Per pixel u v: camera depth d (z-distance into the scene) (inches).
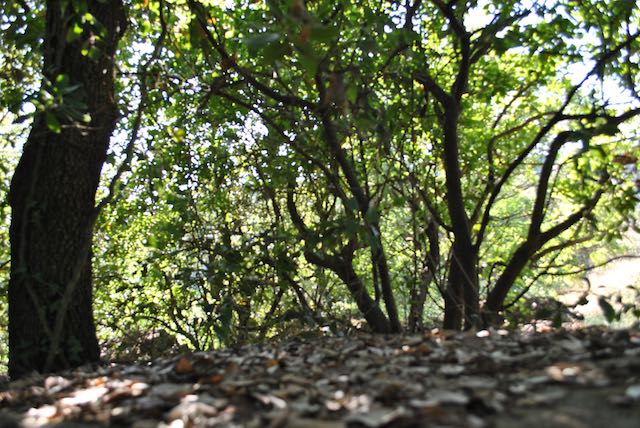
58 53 209.2
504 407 100.3
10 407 142.0
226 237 289.3
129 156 225.6
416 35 233.6
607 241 291.0
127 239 390.6
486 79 378.0
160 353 292.0
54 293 208.1
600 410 93.0
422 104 310.2
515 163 298.5
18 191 215.8
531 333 178.4
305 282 329.7
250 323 325.1
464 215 292.4
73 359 209.6
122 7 236.4
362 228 227.9
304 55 115.8
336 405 106.0
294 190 330.3
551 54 323.3
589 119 283.1
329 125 240.8
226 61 258.4
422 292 282.0
